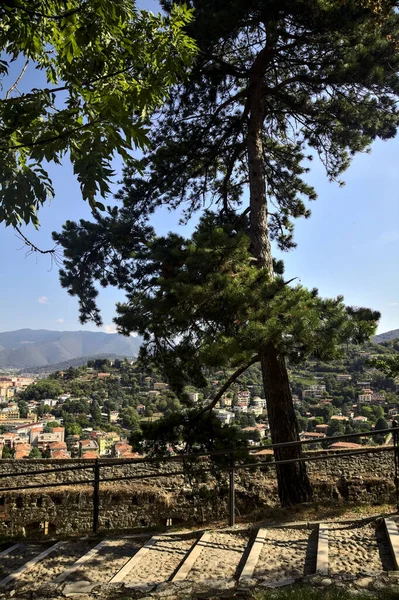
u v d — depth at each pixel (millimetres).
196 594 3748
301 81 9906
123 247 10336
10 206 3146
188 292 6641
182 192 11266
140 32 3635
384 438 21422
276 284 6793
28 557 5332
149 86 3619
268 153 11875
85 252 10484
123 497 11078
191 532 5727
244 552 4910
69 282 10609
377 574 3699
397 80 8938
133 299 8492
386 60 8789
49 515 11125
